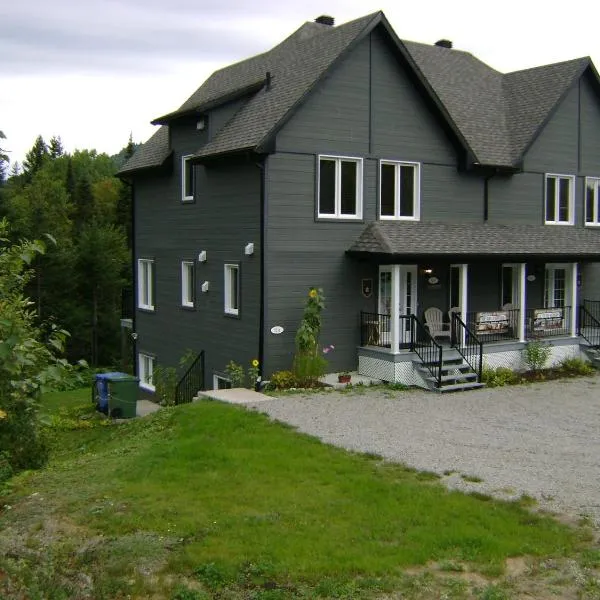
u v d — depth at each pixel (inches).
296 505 379.9
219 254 810.2
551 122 933.8
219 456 470.3
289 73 800.3
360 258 759.1
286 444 498.6
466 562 314.7
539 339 844.0
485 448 498.3
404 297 816.9
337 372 767.7
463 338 789.2
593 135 978.7
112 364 1648.6
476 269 873.5
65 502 397.1
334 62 732.0
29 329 394.6
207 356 844.0
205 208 834.2
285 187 727.1
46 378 327.3
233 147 739.4
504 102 992.9
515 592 289.9
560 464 460.8
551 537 339.3
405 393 693.3
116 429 670.5
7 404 414.3
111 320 1712.6
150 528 352.8
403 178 809.5
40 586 304.7
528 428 560.4
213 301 826.2
